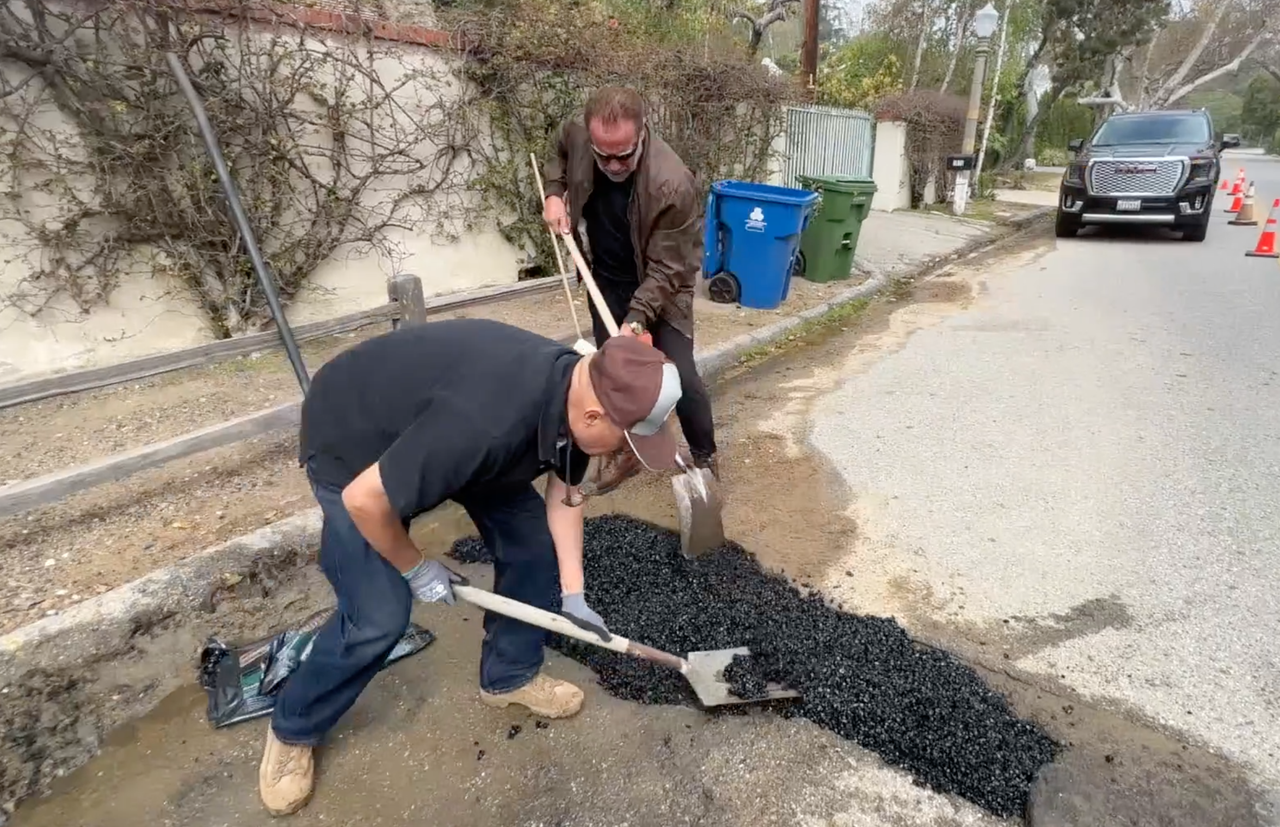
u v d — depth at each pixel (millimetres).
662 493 3951
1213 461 4227
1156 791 2203
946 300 8336
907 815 2166
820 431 4742
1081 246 11969
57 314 4676
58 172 4473
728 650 2705
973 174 18000
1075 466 4207
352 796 2244
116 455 3254
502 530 2291
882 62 21547
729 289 7391
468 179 6629
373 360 1898
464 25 6258
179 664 2754
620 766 2338
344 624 2033
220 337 5367
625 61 7648
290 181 5457
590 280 3490
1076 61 23531
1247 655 2746
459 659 2789
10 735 2383
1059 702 2539
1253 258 10516
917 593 3127
